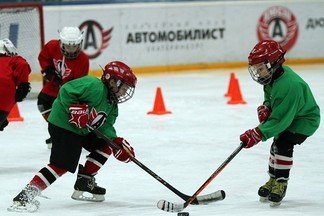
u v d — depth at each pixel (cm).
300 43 3341
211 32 3189
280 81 1077
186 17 3139
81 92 1061
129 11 3038
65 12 2931
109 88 1075
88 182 1136
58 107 1088
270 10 3275
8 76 1349
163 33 3108
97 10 2975
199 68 3184
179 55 3144
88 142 1137
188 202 1041
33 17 2625
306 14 3338
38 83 2652
